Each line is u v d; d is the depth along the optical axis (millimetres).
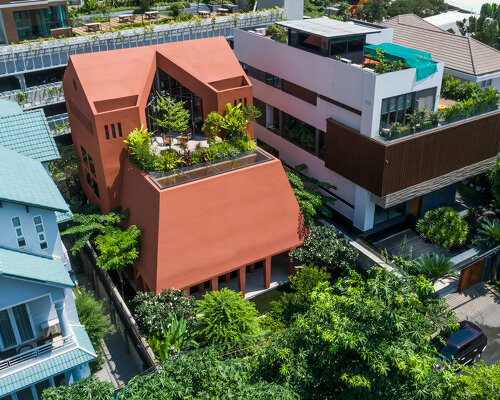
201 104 31844
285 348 16062
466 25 76625
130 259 25250
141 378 14117
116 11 55625
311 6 81625
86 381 13820
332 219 32500
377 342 14703
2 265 17188
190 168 25375
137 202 26406
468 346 22922
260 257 26844
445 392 15336
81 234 26828
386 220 31016
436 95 28844
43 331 19016
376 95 26125
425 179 28797
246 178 26453
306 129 33219
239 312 22453
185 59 30234
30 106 40594
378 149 26562
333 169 30688
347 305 15820
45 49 40875
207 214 25344
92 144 28031
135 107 26969
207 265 25391
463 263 27016
